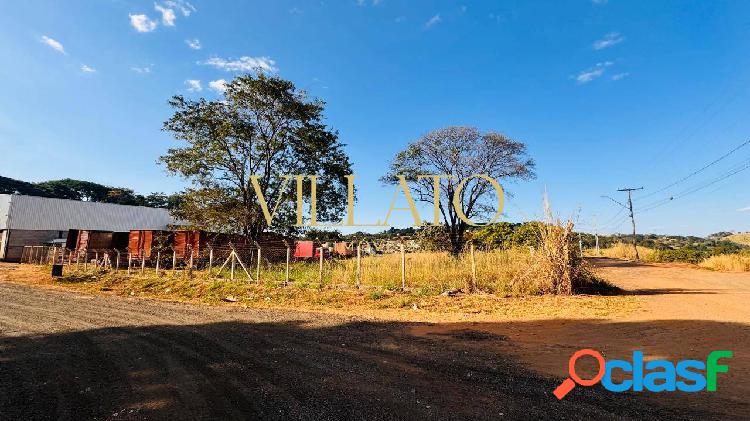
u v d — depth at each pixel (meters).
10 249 34.38
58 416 3.60
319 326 7.91
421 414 3.56
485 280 12.17
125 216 42.91
